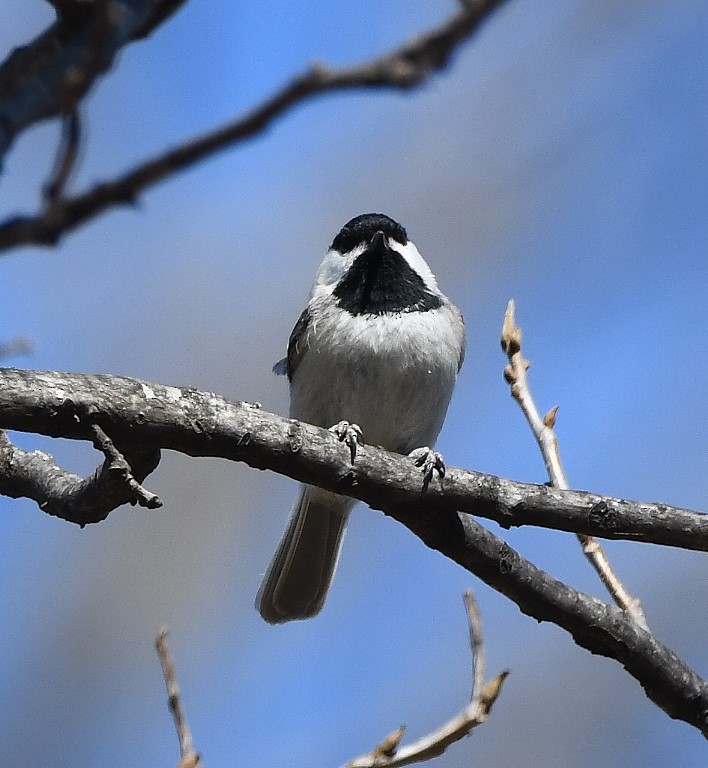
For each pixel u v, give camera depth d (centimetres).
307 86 373
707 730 933
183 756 771
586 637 933
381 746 786
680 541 869
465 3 376
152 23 439
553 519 880
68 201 369
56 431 786
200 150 374
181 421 814
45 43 393
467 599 888
